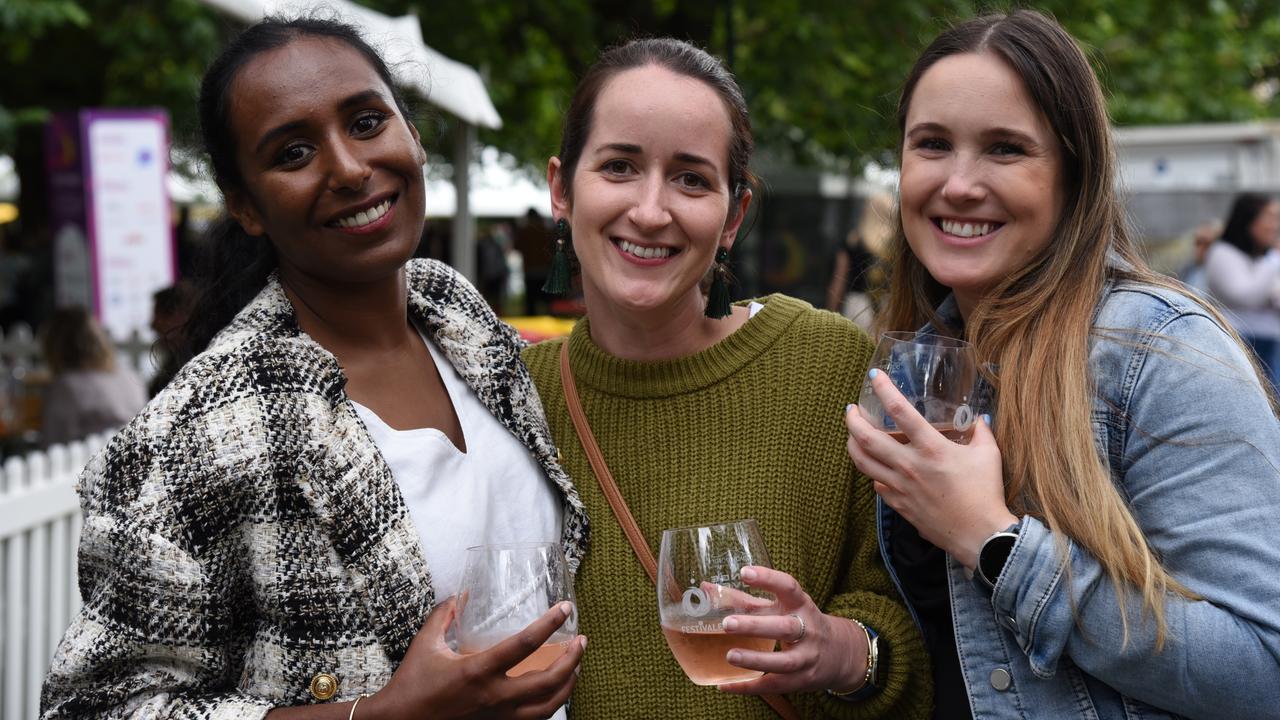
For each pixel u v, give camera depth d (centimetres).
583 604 202
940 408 172
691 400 211
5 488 368
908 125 193
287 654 165
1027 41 183
